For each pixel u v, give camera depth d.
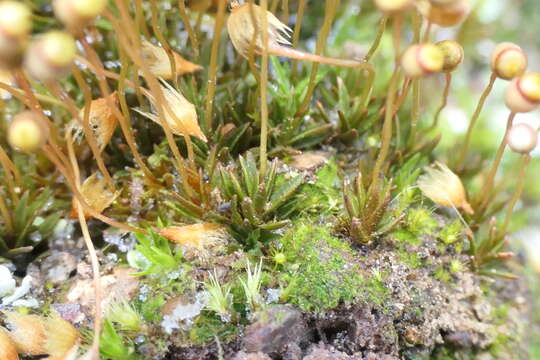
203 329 0.07
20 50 0.06
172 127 0.07
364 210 0.07
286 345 0.07
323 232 0.08
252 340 0.07
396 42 0.07
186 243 0.07
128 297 0.07
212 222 0.08
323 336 0.07
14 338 0.07
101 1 0.06
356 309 0.07
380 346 0.07
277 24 0.07
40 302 0.07
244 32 0.07
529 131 0.07
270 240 0.08
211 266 0.07
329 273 0.07
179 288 0.07
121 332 0.07
